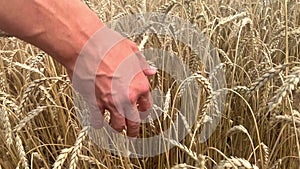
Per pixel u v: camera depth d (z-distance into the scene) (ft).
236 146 3.13
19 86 3.64
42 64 3.24
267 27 3.97
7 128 2.59
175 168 1.98
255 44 3.34
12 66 3.67
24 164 2.46
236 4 4.60
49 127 3.34
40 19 2.03
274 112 2.65
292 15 4.29
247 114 3.12
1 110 2.71
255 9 4.13
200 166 2.04
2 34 2.27
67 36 2.06
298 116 2.38
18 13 2.01
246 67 3.48
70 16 2.05
